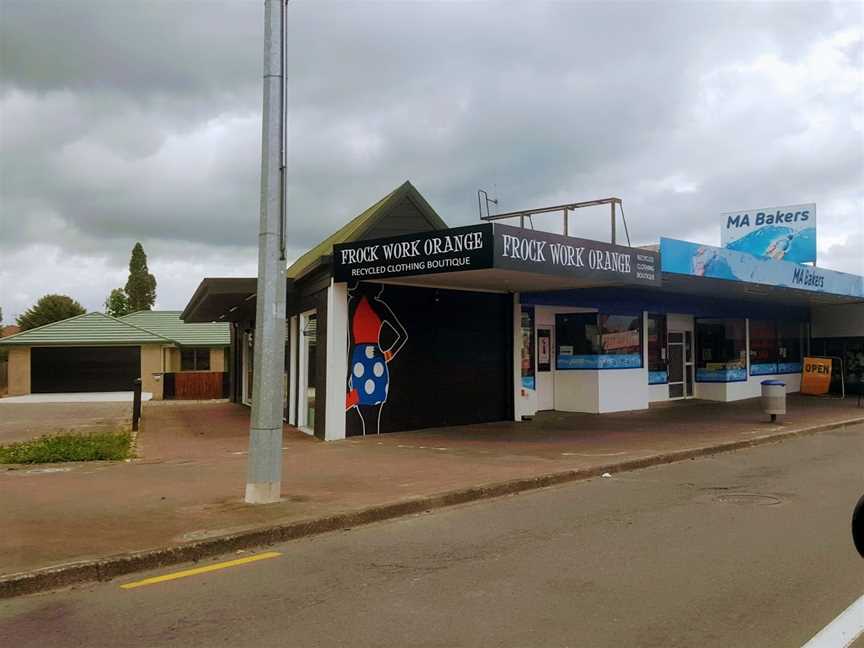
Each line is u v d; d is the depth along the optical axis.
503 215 17.14
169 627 4.95
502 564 6.40
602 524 7.89
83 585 5.89
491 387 16.55
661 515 8.30
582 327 18.92
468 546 7.02
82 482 9.70
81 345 34.38
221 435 15.76
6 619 5.12
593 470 10.91
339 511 7.90
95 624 5.01
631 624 4.91
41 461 11.56
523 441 13.76
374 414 14.47
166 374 32.06
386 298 14.65
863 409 20.86
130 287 72.38
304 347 16.22
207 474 10.35
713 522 7.93
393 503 8.32
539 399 18.89
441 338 15.58
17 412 23.42
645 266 14.72
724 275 17.14
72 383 34.59
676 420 17.53
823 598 5.43
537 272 12.20
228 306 21.53
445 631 4.83
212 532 6.99
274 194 8.45
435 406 15.44
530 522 8.02
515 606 5.30
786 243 25.44
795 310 26.91
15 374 34.00
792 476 10.93
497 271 12.08
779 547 6.86
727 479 10.70
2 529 7.12
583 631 4.80
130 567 6.20
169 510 7.96
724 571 6.12
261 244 8.48
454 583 5.88
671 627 4.86
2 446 13.51
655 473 11.25
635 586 5.74
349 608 5.30
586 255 13.26
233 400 28.38
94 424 19.00
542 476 10.15
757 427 16.31
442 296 15.59
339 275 13.63
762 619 5.00
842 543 7.00
